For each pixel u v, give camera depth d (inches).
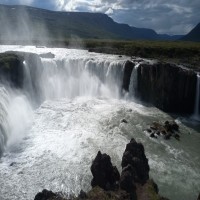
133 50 4785.9
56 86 3351.4
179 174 1792.6
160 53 4566.9
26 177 1656.0
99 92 3462.1
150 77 3257.9
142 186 1486.2
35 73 3169.3
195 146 2207.2
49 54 3853.3
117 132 2321.6
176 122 2751.0
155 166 1862.7
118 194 1392.7
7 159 1834.4
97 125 2431.1
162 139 2268.7
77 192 1553.9
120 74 3415.4
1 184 1579.7
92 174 1616.6
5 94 2379.4
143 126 2484.0
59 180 1651.1
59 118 2534.5
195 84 3191.4
